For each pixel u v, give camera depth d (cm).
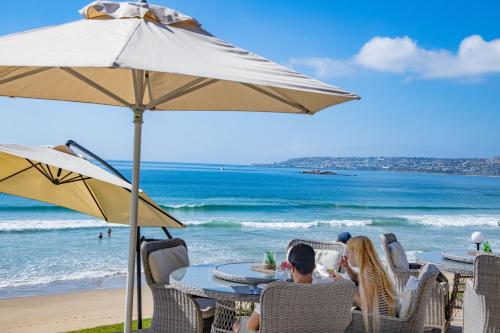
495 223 3841
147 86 434
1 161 463
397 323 460
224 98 450
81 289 1350
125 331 370
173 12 337
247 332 453
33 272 1580
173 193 6169
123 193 500
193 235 2591
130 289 371
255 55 326
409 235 2953
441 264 653
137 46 269
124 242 2241
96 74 439
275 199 5869
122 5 328
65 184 493
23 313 1042
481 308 525
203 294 445
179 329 494
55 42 278
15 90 438
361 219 3909
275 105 437
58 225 2705
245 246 2289
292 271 396
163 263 536
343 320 376
